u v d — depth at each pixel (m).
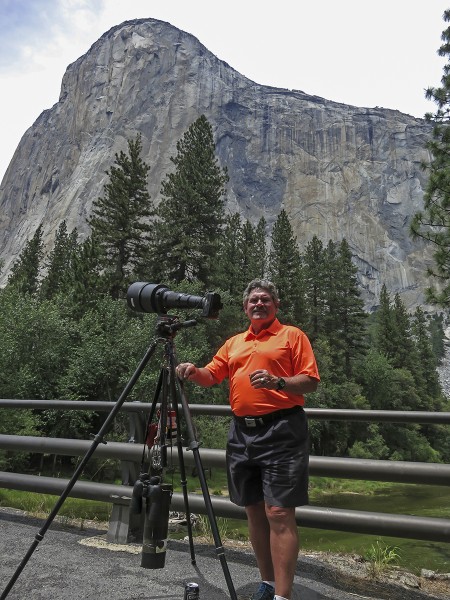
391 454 59.91
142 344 33.38
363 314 68.88
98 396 33.94
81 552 3.74
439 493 22.30
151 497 2.77
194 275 43.78
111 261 44.53
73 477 2.81
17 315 32.97
